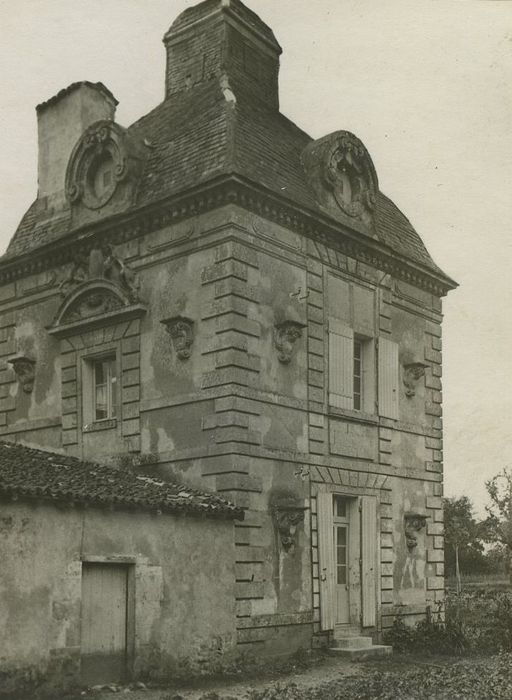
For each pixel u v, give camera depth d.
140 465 17.33
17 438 20.23
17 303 20.94
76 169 19.72
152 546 14.26
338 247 19.38
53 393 19.61
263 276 17.22
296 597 16.84
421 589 20.53
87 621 13.33
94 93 21.20
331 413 18.39
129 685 13.32
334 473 18.30
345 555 18.81
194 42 21.86
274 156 18.70
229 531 15.59
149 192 18.22
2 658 11.94
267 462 16.61
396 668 15.59
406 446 20.83
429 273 22.12
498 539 26.88
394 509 20.05
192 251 17.20
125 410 17.89
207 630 14.86
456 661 16.70
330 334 18.75
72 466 15.79
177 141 18.94
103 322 18.50
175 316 16.77
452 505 35.66
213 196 16.86
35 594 12.50
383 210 22.11
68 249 19.69
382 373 20.28
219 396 16.20
